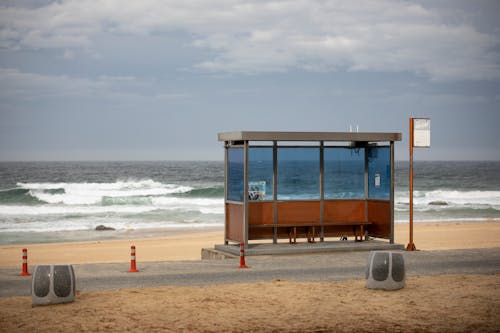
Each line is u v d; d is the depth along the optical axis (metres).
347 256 19.56
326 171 21.30
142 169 160.88
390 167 20.88
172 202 61.28
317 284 14.74
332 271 16.83
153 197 61.88
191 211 52.09
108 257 27.39
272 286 14.46
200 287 14.35
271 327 11.04
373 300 13.07
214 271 16.92
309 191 21.09
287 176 20.80
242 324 11.22
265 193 20.58
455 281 15.18
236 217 20.31
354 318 11.66
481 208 57.09
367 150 21.80
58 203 60.88
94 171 148.25
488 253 20.69
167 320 11.45
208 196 68.44
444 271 16.97
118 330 10.80
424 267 17.66
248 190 20.31
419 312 12.09
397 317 11.73
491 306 12.56
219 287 14.36
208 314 11.88
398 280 14.09
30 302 12.92
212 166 186.00
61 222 44.66
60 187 79.12
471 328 11.02
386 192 21.11
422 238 34.00
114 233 38.41
